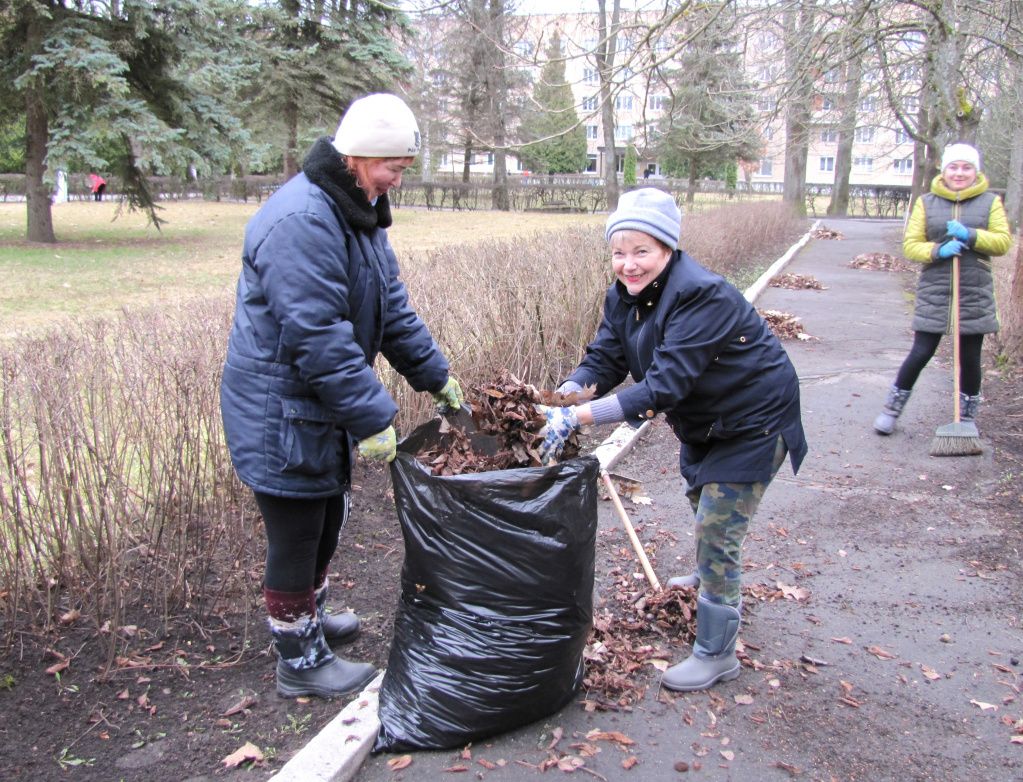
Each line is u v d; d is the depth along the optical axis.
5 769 2.43
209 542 3.47
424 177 49.59
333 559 3.79
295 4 28.47
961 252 5.24
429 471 2.58
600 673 2.97
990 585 3.70
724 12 8.00
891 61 11.36
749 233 16.52
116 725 2.65
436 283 5.60
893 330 9.69
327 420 2.52
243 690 2.86
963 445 5.29
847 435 5.81
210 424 3.52
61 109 16.53
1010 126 14.86
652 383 2.64
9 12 15.54
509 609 2.53
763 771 2.53
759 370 2.73
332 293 2.38
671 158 36.19
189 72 18.55
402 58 29.88
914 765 2.57
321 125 30.34
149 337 3.69
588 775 2.50
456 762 2.54
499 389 2.84
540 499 2.50
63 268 14.38
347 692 2.83
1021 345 7.35
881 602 3.57
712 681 2.92
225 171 19.94
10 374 2.96
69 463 2.99
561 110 7.22
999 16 8.98
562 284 6.82
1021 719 2.79
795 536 4.23
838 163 35.38
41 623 3.14
